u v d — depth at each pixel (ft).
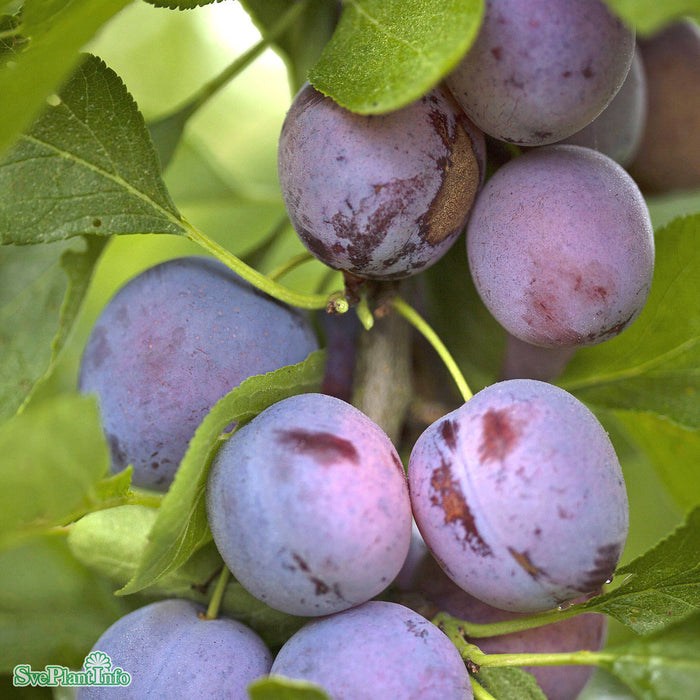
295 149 1.85
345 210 1.85
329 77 1.81
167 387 1.92
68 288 2.00
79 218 1.92
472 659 1.84
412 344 2.07
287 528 1.78
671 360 2.03
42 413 1.72
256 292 1.97
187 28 2.51
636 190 1.89
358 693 1.77
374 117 1.84
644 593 1.86
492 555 1.79
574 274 1.85
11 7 1.81
